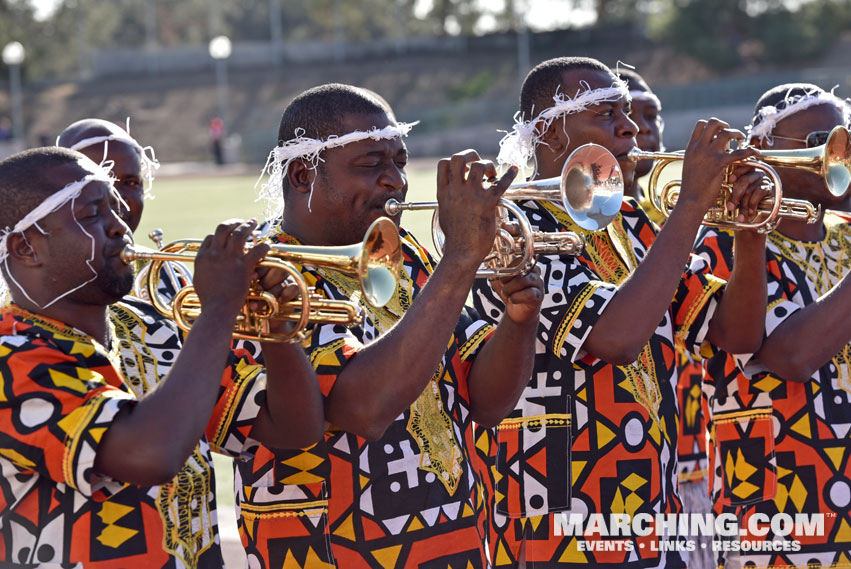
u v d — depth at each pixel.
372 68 115.88
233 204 43.38
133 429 4.57
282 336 4.93
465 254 5.11
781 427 7.30
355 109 5.91
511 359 5.90
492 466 7.13
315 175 5.92
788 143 7.87
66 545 4.81
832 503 7.28
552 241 5.89
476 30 139.00
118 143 7.00
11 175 4.95
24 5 147.50
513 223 5.61
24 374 4.68
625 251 6.98
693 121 78.31
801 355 7.05
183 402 4.61
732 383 7.43
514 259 5.63
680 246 6.23
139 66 123.56
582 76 6.98
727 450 7.49
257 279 4.92
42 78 135.25
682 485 9.30
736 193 6.48
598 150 5.93
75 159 5.06
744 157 6.16
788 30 100.75
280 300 4.95
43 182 4.93
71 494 4.83
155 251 5.19
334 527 5.62
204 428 4.70
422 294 5.18
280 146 6.10
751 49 103.94
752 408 7.36
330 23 143.88
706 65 102.50
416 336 5.12
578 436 6.52
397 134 5.98
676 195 7.09
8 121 110.56
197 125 106.06
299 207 6.00
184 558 5.12
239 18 152.62
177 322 5.13
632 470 6.52
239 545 9.19
